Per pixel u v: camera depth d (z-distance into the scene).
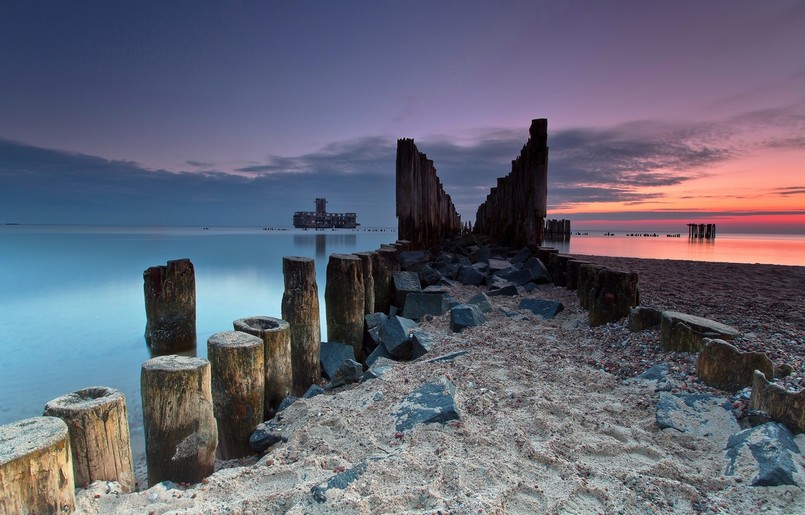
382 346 6.62
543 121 12.51
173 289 9.35
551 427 3.47
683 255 24.86
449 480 2.82
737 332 4.82
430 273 10.57
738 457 2.92
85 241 48.22
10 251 33.28
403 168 13.95
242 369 4.35
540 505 2.61
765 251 28.98
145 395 3.63
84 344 9.92
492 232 23.12
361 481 2.83
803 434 3.11
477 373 4.71
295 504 2.71
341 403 4.36
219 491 3.03
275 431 4.09
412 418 3.72
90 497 2.93
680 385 4.12
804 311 6.93
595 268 7.45
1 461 2.32
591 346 5.61
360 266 7.27
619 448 3.19
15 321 12.05
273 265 24.70
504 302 8.61
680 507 2.56
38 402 6.79
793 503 2.50
